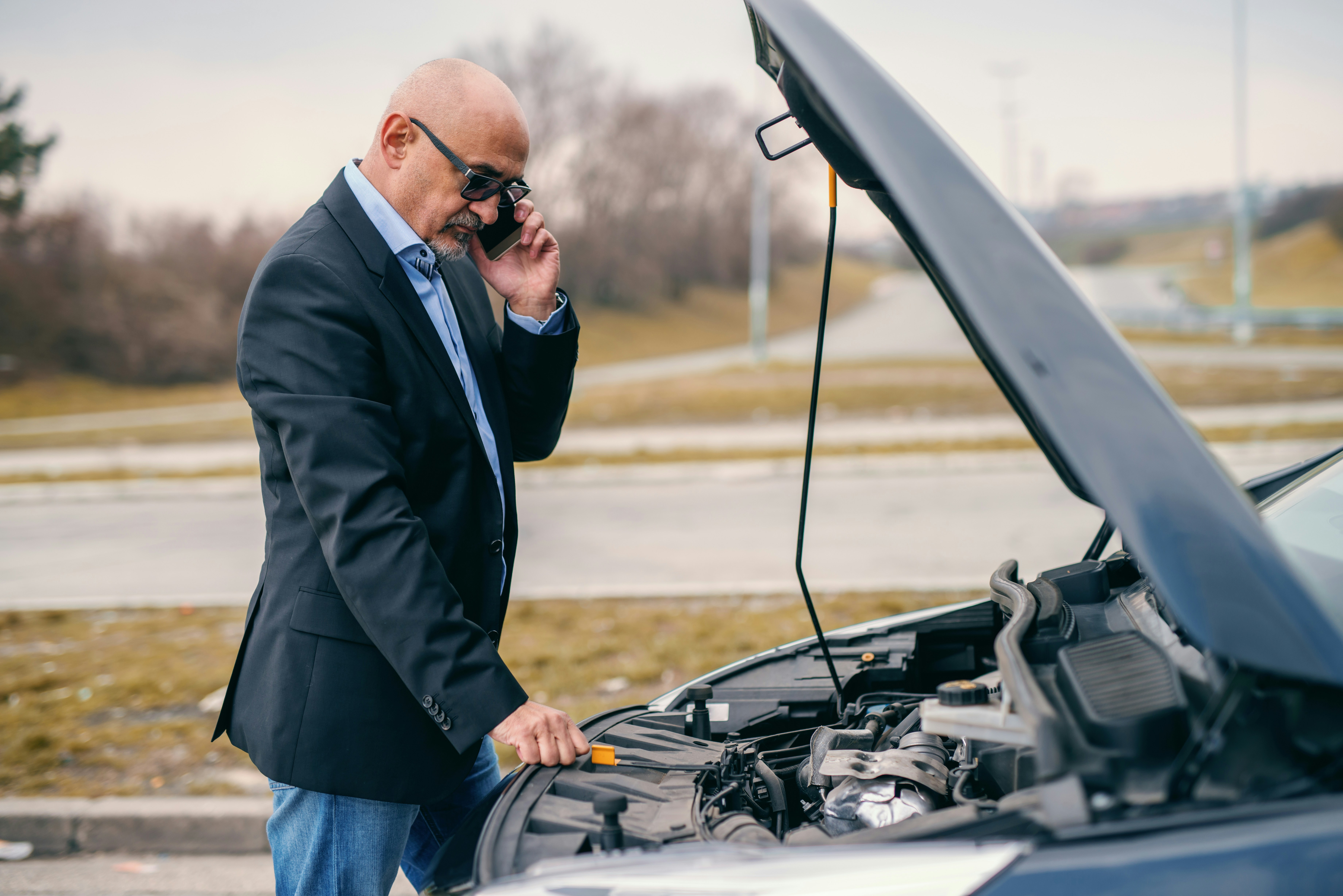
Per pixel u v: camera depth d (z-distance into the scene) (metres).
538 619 5.86
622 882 1.19
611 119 59.62
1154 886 1.00
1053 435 1.09
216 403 35.50
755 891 1.14
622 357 50.16
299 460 1.56
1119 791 1.11
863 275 82.56
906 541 7.95
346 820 1.68
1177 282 57.47
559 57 56.31
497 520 1.81
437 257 1.80
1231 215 84.38
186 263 45.03
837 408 18.83
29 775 3.93
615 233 60.97
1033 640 1.44
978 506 9.36
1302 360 22.19
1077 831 1.06
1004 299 1.14
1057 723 1.16
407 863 2.04
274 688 1.66
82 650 5.75
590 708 4.37
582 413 20.30
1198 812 1.05
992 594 1.98
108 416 31.70
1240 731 1.07
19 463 18.55
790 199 70.75
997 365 1.65
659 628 5.58
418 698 1.54
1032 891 1.03
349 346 1.61
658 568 7.41
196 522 11.10
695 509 10.17
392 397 1.68
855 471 12.22
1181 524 1.05
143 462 17.52
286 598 1.68
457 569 1.75
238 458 17.41
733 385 23.81
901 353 34.06
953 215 1.18
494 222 1.86
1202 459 1.09
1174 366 21.75
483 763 1.98
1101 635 1.55
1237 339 29.27
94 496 13.73
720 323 61.97
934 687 2.30
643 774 1.61
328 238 1.69
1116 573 1.85
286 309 1.61
